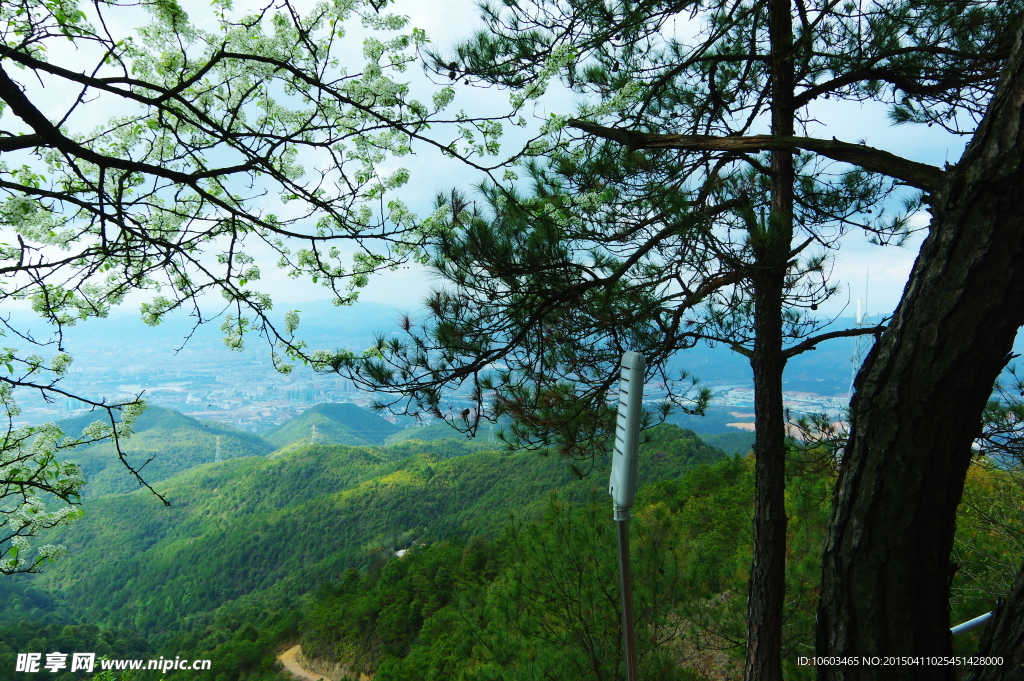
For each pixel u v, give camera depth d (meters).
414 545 64.88
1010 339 1.31
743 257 2.71
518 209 2.70
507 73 2.95
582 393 3.21
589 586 3.94
